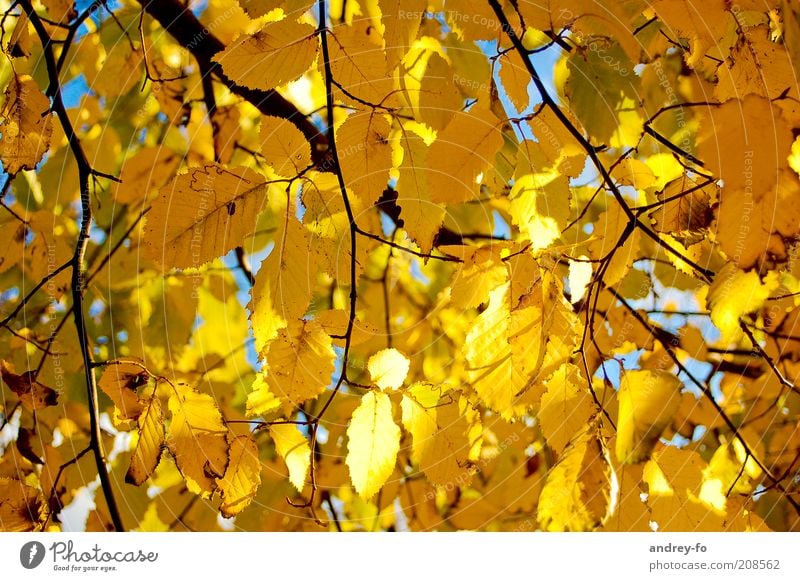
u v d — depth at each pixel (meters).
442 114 1.21
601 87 1.20
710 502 1.25
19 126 1.27
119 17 1.49
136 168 1.46
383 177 1.20
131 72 1.49
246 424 1.23
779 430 1.37
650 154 1.33
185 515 1.48
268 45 1.18
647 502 1.25
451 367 1.64
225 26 1.44
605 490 1.21
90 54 1.48
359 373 1.50
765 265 1.14
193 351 1.61
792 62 1.19
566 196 1.22
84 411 1.52
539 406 1.25
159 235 1.17
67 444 1.48
